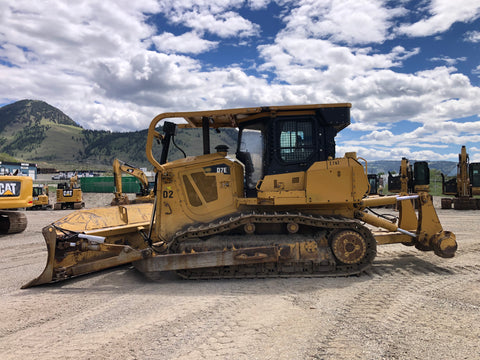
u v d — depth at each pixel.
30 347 3.11
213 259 4.98
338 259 5.05
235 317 3.66
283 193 5.17
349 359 2.75
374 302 4.04
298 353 2.86
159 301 4.27
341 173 5.15
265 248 4.97
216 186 5.47
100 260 5.24
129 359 2.83
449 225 11.19
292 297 4.25
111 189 49.25
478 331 3.23
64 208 28.62
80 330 3.46
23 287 5.09
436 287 4.60
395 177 20.70
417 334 3.19
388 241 5.79
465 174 18.09
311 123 5.54
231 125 6.40
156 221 5.54
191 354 2.88
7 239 10.62
